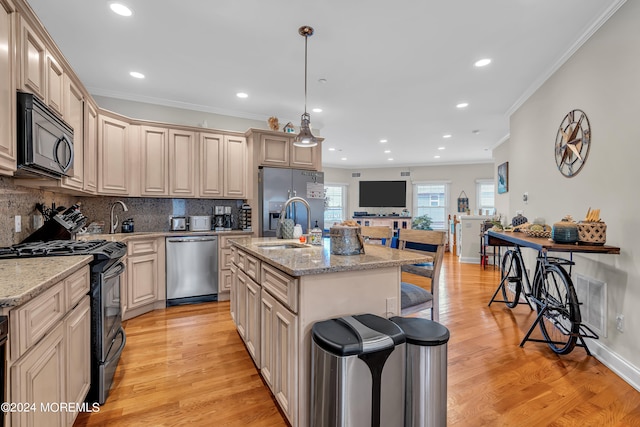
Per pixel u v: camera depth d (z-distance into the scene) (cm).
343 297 150
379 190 923
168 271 341
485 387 189
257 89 352
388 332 130
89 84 334
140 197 366
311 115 447
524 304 356
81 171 253
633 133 198
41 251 164
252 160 387
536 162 341
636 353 193
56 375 122
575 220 262
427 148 682
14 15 147
